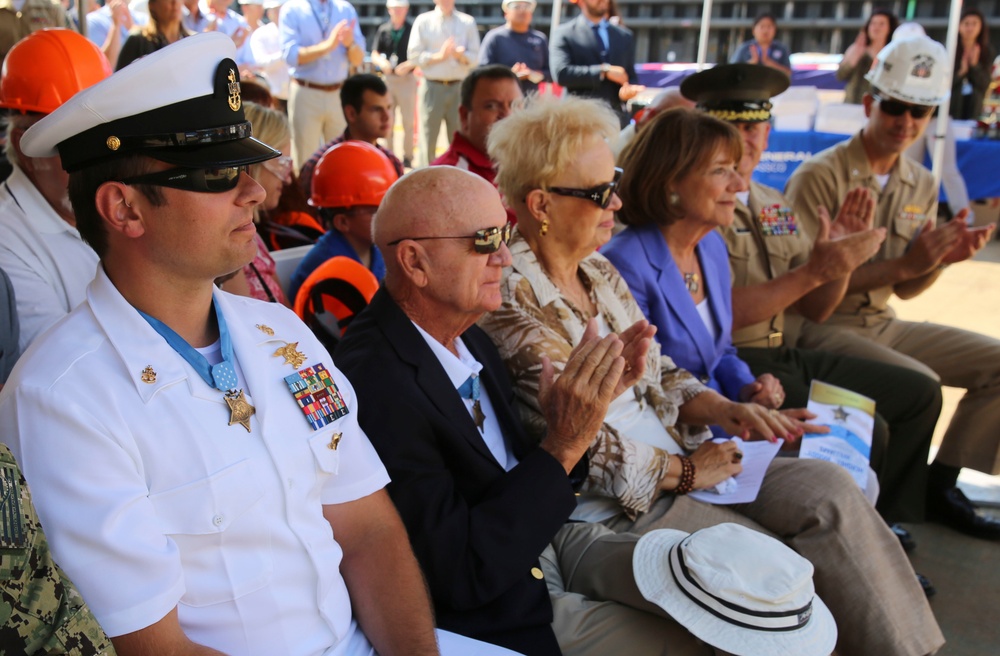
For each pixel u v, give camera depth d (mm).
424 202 1683
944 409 4172
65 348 1129
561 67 6289
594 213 2135
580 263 2318
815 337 3461
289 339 1377
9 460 955
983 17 7270
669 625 1718
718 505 2182
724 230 3191
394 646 1377
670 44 9219
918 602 2049
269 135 3068
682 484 2127
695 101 3346
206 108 1143
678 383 2451
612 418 2186
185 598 1148
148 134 1108
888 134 3410
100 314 1161
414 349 1691
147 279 1181
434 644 1390
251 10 7668
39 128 1113
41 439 1065
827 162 3559
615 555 1830
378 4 10930
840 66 7246
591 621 1742
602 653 1704
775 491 2160
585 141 2086
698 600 1624
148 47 4125
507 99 3775
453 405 1691
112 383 1122
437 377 1690
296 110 6832
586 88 6234
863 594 1990
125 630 1055
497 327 2055
